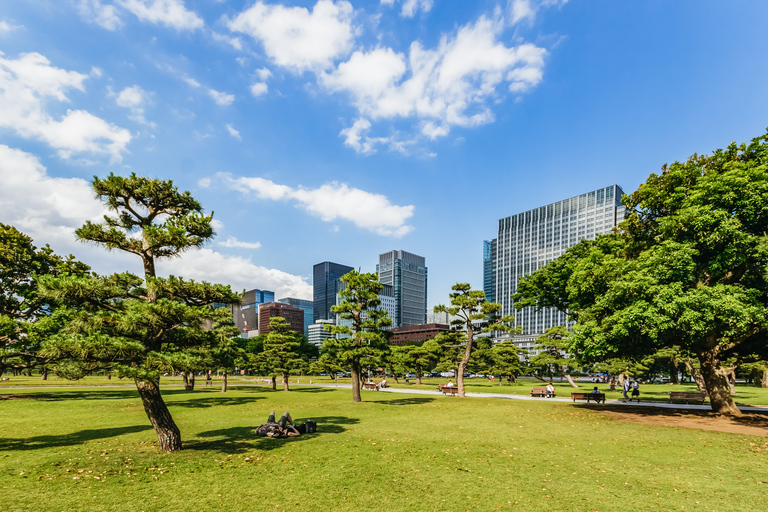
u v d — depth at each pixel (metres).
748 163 22.66
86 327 12.53
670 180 26.25
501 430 19.03
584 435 17.72
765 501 9.55
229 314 32.41
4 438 16.16
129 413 24.17
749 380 69.38
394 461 13.02
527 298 40.19
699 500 9.62
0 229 34.22
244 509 8.81
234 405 29.95
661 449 14.91
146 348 12.98
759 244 19.97
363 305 36.19
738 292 19.88
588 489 10.36
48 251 37.25
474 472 11.84
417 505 9.19
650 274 22.14
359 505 9.15
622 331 21.52
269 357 49.72
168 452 13.65
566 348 26.42
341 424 20.95
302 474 11.45
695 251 20.80
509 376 72.25
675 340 23.33
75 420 21.31
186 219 14.32
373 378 81.75
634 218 28.33
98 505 8.79
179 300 14.41
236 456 13.34
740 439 16.67
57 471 11.16
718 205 21.30
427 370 73.25
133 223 15.28
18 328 31.92
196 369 13.47
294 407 28.91
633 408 27.86
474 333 41.97
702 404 30.58
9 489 9.56
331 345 35.75
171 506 8.88
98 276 13.82
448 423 21.27
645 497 9.80
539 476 11.48
